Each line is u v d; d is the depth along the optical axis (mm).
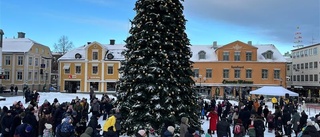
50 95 46938
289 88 76562
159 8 16953
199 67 61219
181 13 17453
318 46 67688
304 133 12289
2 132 13102
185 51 17688
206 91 60906
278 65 60438
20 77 64438
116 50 63594
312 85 69750
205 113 25125
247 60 60812
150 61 16453
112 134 10680
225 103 26516
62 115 14859
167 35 16875
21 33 71125
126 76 17172
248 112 18203
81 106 18375
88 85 61875
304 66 73812
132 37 17469
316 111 38562
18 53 64500
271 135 19297
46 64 75312
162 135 11812
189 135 10875
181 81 17000
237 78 60594
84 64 62219
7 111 13398
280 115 18938
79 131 12180
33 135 12266
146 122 16266
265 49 63594
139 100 16625
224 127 13781
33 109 13625
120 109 16875
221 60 60969
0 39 52156
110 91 61406
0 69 52000
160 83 16375
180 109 16531
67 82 62438
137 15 17250
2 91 53000
